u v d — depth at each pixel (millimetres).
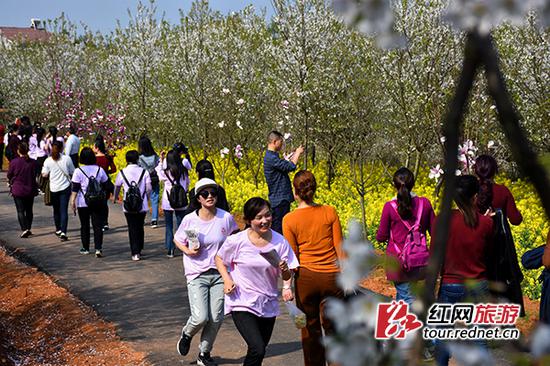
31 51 30984
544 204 561
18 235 11859
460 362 908
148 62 21562
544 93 10891
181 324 7074
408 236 5371
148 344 6492
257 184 15758
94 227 10195
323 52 13531
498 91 583
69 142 15828
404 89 11672
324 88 12906
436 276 688
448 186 660
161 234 12055
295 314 3406
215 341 6512
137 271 9359
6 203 15555
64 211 11328
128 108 22156
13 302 8336
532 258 4902
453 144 640
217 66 16828
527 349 780
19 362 6355
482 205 5348
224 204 7746
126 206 9703
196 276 5668
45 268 9594
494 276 4902
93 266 9672
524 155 569
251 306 4871
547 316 4750
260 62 16922
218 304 5652
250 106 16141
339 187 14312
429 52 10578
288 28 13711
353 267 900
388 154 13625
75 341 6770
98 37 28078
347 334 818
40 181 11836
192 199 6953
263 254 4844
